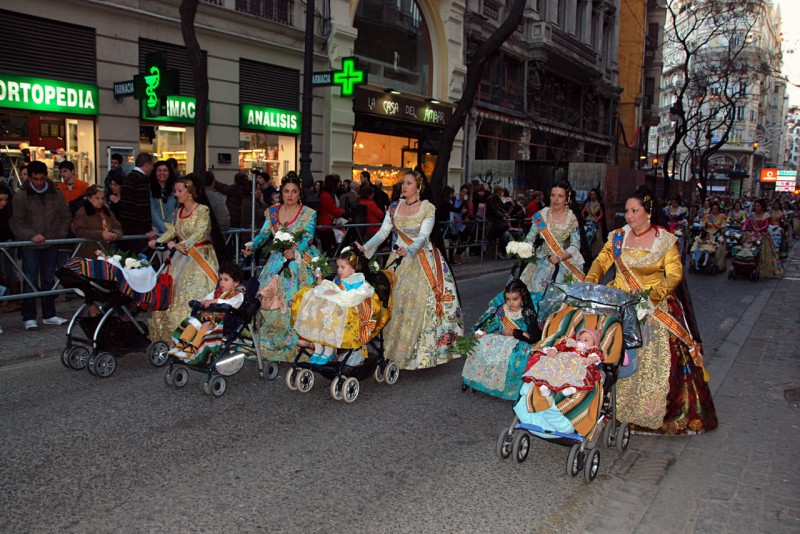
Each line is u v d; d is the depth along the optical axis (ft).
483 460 15.14
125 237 26.48
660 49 157.17
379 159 67.77
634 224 16.16
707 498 13.39
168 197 29.37
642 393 16.16
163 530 11.41
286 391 19.54
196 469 13.89
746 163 261.44
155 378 20.24
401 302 20.97
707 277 51.60
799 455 15.67
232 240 33.17
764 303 38.93
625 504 13.14
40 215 25.11
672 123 208.95
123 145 42.37
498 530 11.91
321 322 18.10
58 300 29.78
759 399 19.95
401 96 66.59
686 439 16.66
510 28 43.98
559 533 11.92
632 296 14.92
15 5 36.19
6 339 23.44
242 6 50.08
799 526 12.25
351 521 11.98
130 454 14.53
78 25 39.37
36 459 14.11
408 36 70.44
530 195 64.64
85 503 12.26
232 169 50.60
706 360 24.64
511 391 18.83
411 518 12.20
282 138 55.62
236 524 11.69
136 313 23.21
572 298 15.28
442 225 48.32
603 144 132.16
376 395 19.62
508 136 95.30
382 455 15.11
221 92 49.06
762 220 52.08
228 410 17.66
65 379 19.79
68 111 38.99
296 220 21.33
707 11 92.63
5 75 35.76
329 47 57.77
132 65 42.52
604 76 128.57
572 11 107.55
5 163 36.14
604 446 15.58
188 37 30.83
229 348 19.69
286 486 13.26
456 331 21.88
